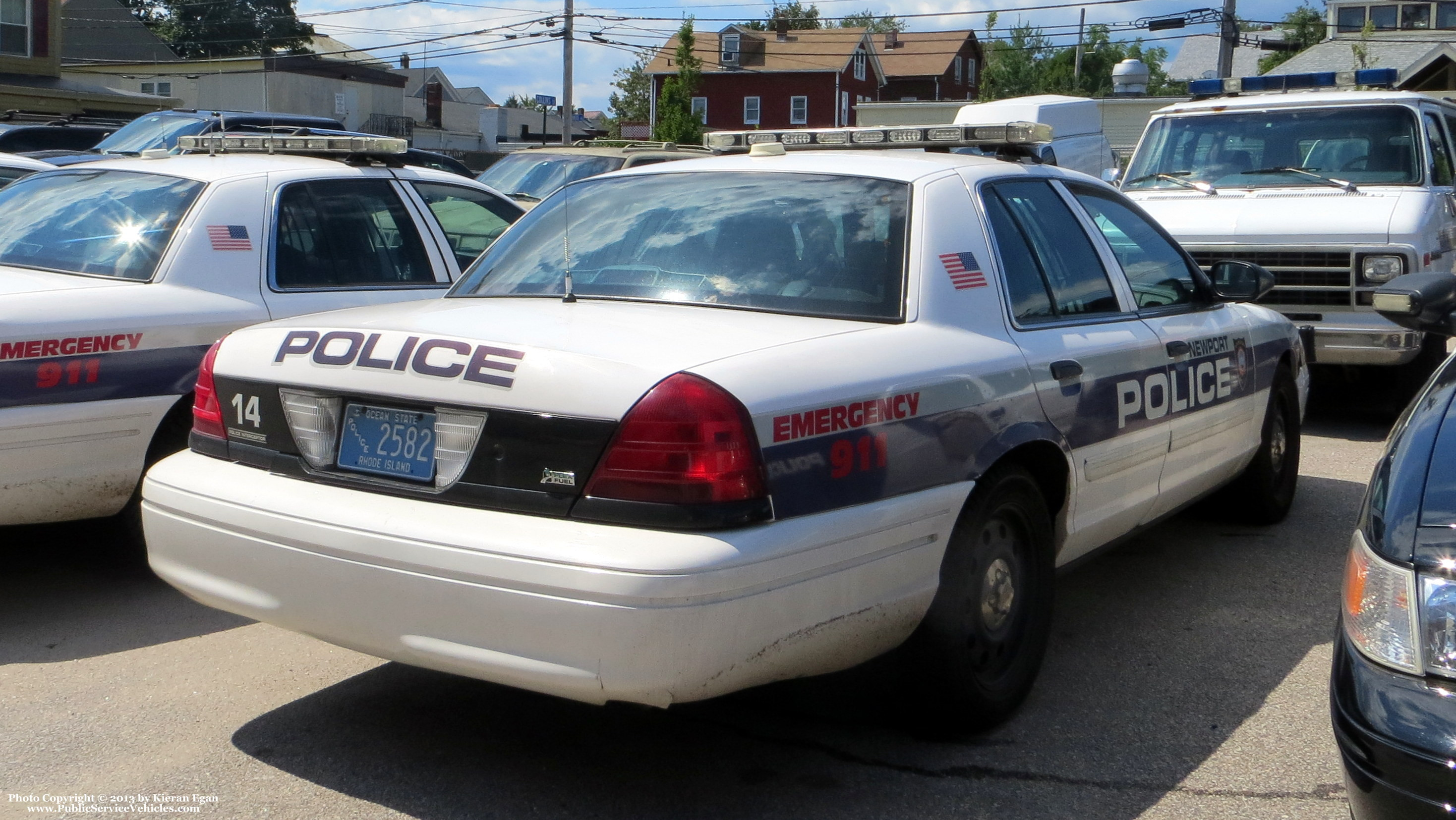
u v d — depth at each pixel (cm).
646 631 276
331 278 559
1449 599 242
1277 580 522
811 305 358
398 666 432
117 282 503
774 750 368
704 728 383
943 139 446
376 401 322
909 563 331
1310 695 407
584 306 367
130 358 479
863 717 391
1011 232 407
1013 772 354
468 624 293
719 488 286
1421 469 267
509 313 351
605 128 7612
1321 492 666
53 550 561
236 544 333
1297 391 596
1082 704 400
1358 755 249
